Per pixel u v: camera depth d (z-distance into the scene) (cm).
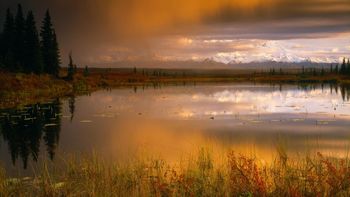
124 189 1160
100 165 1512
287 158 1656
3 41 7994
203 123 3297
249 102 5525
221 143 2325
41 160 1881
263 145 2241
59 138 2539
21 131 2836
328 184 1022
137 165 1478
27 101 5112
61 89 7294
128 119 3569
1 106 4412
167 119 3591
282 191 1034
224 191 1066
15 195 1228
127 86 10819
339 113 4047
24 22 7844
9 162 1853
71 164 1544
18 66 7181
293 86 11275
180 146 2208
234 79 18925
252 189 1020
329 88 9894
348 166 1214
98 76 13250
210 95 7031
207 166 1470
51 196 1189
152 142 2359
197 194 1077
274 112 4191
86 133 2741
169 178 1343
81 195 1170
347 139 2459
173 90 8794
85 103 5153
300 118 3647
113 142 2364
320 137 2548
